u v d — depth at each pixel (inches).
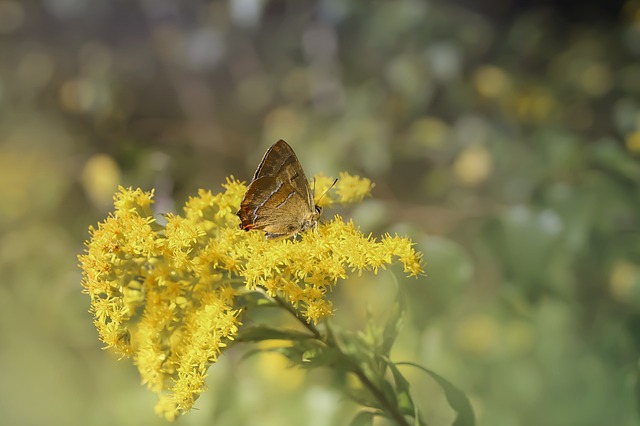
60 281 27.7
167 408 19.2
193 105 37.5
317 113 31.7
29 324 27.7
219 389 22.3
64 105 35.1
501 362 25.1
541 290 22.9
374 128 30.0
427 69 31.1
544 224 22.9
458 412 18.7
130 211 19.1
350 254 18.8
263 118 37.6
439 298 22.0
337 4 32.1
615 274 25.5
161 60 37.5
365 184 19.9
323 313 18.6
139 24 37.4
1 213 30.8
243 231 19.1
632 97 38.2
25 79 36.4
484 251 23.1
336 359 18.9
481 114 32.8
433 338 24.6
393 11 31.7
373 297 25.0
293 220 19.1
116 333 19.0
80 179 32.1
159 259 19.2
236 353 24.5
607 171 24.3
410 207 27.6
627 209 24.0
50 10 37.1
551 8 43.6
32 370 26.9
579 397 24.7
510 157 29.0
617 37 41.9
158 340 19.0
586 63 40.1
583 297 25.6
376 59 33.0
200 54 34.5
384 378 19.0
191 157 29.7
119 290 19.0
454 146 30.9
